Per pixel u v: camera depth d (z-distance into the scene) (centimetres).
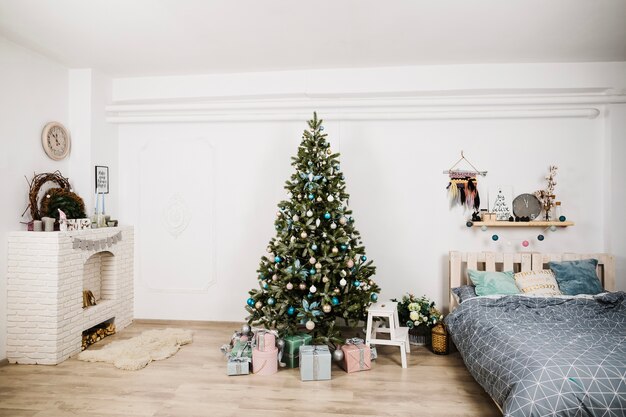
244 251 452
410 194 432
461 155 426
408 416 256
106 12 291
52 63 390
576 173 414
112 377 312
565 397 199
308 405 270
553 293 352
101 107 428
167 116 446
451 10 286
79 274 365
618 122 400
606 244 406
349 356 323
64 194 384
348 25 311
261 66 403
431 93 407
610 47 350
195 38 336
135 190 464
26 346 338
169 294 459
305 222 346
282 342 334
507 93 404
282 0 272
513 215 418
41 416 255
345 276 337
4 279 339
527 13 290
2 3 277
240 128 452
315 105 423
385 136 435
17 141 350
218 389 293
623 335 267
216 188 454
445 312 427
